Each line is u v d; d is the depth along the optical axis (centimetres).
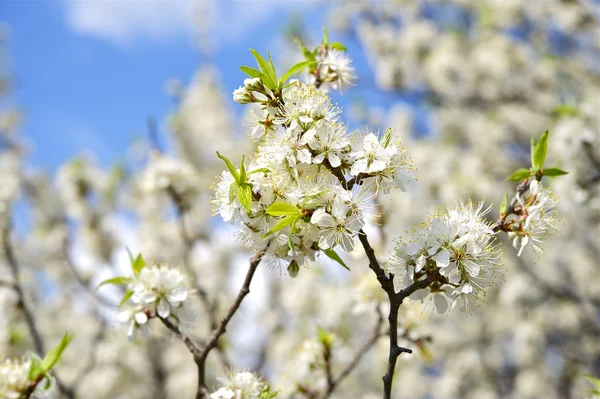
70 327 845
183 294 287
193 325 298
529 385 1020
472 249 231
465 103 1080
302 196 226
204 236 786
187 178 550
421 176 1006
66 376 796
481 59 1039
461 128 1112
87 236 803
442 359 1099
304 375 394
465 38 1098
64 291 840
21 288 544
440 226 235
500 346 1101
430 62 1084
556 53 1051
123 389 836
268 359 849
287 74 241
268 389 285
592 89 922
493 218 793
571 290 972
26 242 683
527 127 1014
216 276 805
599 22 976
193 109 1098
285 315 892
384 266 241
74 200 814
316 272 860
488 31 1082
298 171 235
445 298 242
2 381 266
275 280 920
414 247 234
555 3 991
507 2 1039
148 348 805
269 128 244
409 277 235
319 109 231
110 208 846
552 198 270
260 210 237
